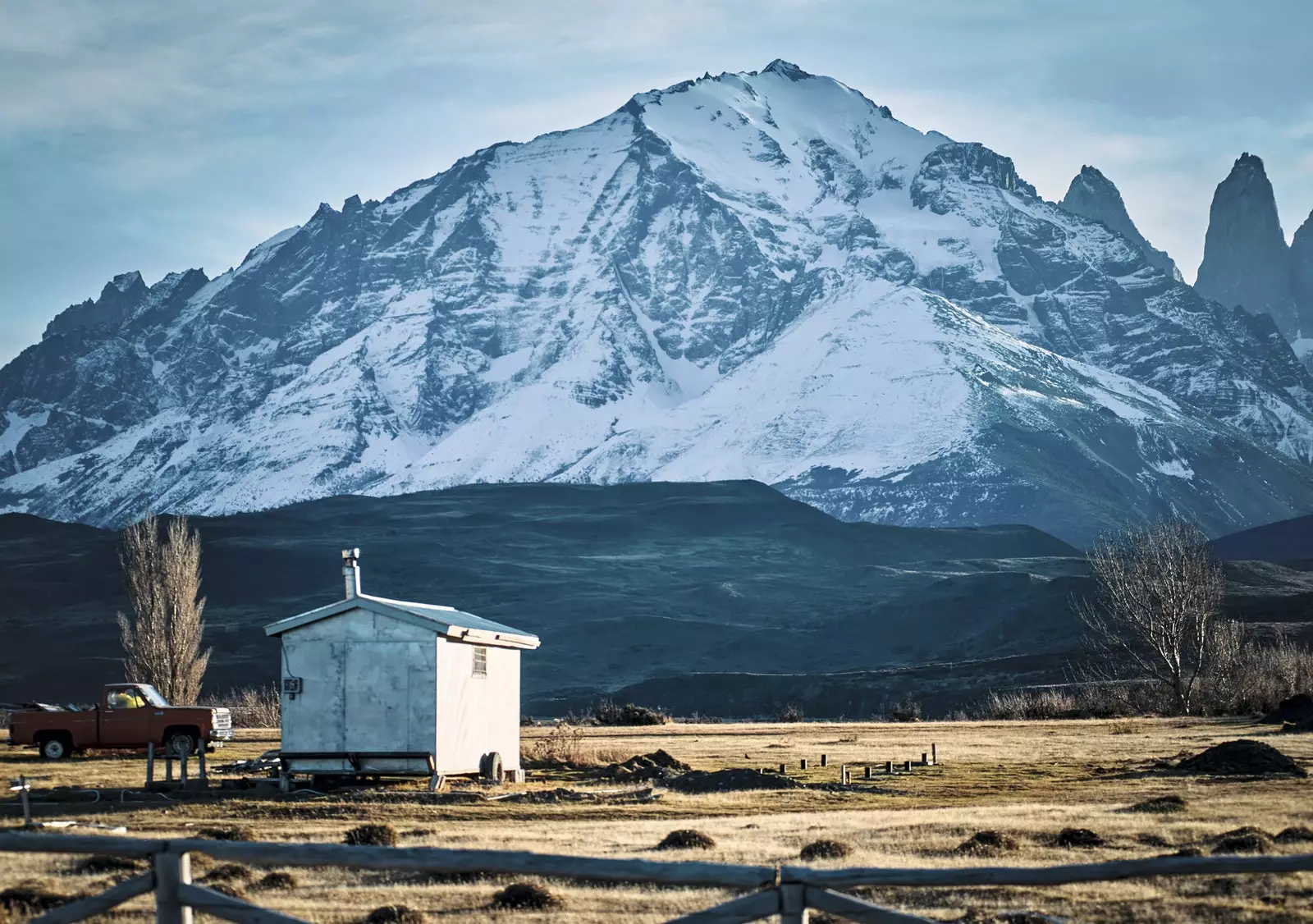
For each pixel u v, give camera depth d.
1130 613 116.75
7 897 21.31
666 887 24.12
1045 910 21.59
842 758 61.16
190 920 13.88
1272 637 179.25
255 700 113.38
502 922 20.91
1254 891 22.78
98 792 40.72
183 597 92.62
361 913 21.17
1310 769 48.66
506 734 48.88
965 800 41.75
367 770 42.97
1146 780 46.97
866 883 13.34
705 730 94.19
